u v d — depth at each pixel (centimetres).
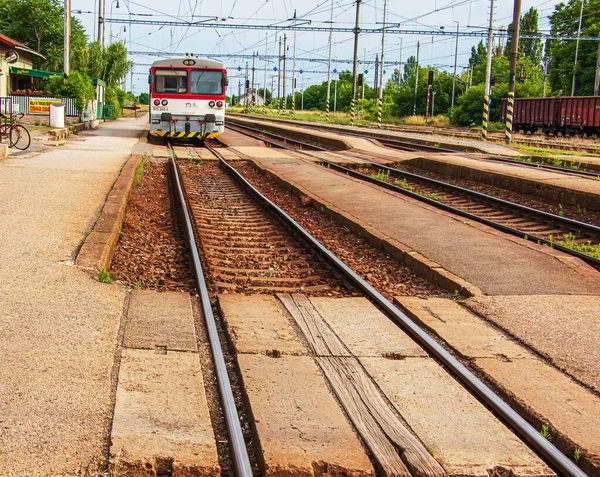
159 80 2895
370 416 454
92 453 386
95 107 4397
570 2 7712
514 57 3366
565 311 707
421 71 10262
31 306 627
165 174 1981
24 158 1862
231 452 403
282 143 3684
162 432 412
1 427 403
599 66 5138
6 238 883
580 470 398
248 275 892
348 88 11938
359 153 2897
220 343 604
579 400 494
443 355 563
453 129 5594
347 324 660
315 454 400
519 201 1712
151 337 582
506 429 447
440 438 430
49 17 5978
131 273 842
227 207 1451
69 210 1109
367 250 1066
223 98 2930
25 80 4856
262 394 481
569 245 1159
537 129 5456
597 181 1762
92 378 482
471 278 830
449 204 1603
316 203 1459
